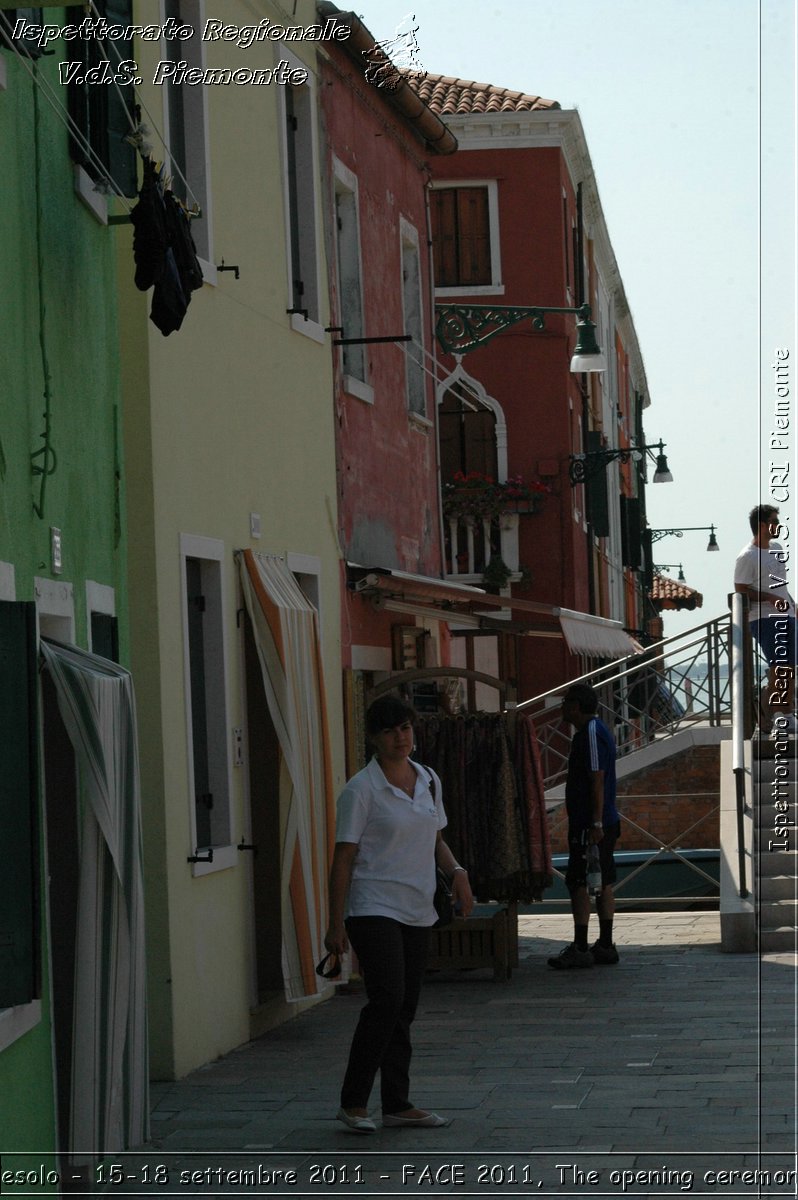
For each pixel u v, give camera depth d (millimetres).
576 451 54406
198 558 19969
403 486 32156
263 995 20906
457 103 52156
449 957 23812
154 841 17875
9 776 11516
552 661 50531
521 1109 14891
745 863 25750
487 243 51750
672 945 26594
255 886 21172
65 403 14812
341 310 29359
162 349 18938
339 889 14148
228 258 21844
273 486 23312
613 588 72750
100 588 15750
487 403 51469
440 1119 14312
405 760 14539
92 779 12555
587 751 24469
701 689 36594
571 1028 19281
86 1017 12531
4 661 11562
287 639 21172
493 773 23891
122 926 12938
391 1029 14109
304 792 21172
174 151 20594
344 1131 14273
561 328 51406
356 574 26938
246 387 22312
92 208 15992
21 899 11555
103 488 16266
